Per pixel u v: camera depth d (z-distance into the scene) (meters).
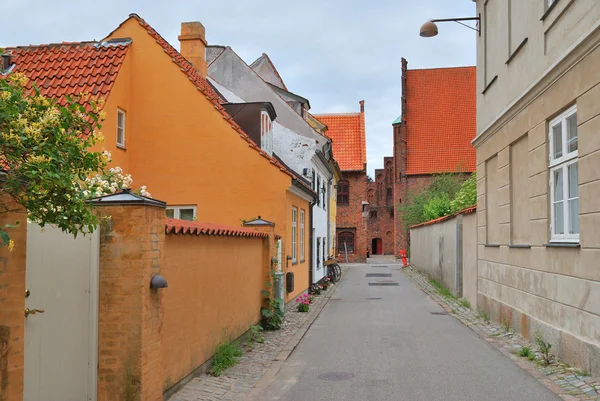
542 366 8.20
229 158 13.94
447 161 48.06
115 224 5.46
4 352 3.74
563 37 8.49
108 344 5.41
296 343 10.16
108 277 5.45
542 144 9.34
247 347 9.58
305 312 14.73
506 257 11.52
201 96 13.98
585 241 7.55
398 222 51.03
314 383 7.37
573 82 7.98
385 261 50.72
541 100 9.39
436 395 6.78
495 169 12.76
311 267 20.22
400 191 49.94
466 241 15.91
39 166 3.42
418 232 33.50
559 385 7.12
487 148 13.18
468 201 23.89
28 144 3.53
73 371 5.21
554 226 9.09
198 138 13.95
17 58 13.14
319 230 23.84
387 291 21.38
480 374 7.80
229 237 8.93
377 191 67.50
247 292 10.26
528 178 10.23
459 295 17.34
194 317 7.18
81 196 3.80
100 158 3.94
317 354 9.30
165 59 13.97
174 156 13.95
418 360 8.78
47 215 3.79
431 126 49.47
